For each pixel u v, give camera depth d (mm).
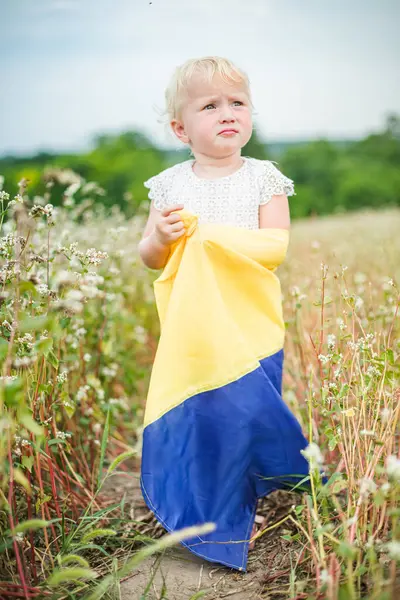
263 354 2330
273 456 2293
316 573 1917
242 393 2223
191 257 2311
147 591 1944
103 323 3191
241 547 2221
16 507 2209
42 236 3279
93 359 3209
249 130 2471
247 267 2328
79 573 1708
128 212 4898
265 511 2602
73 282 2113
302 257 4695
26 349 2121
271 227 2479
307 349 3006
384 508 1975
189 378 2238
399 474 1633
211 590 2068
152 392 2262
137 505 2770
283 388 3143
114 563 2004
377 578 1701
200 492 2236
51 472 2260
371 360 2168
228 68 2398
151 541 2316
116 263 3633
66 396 2357
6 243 2262
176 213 2350
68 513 2518
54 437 2486
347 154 21156
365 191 19391
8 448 1881
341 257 4367
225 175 2512
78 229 4012
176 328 2254
